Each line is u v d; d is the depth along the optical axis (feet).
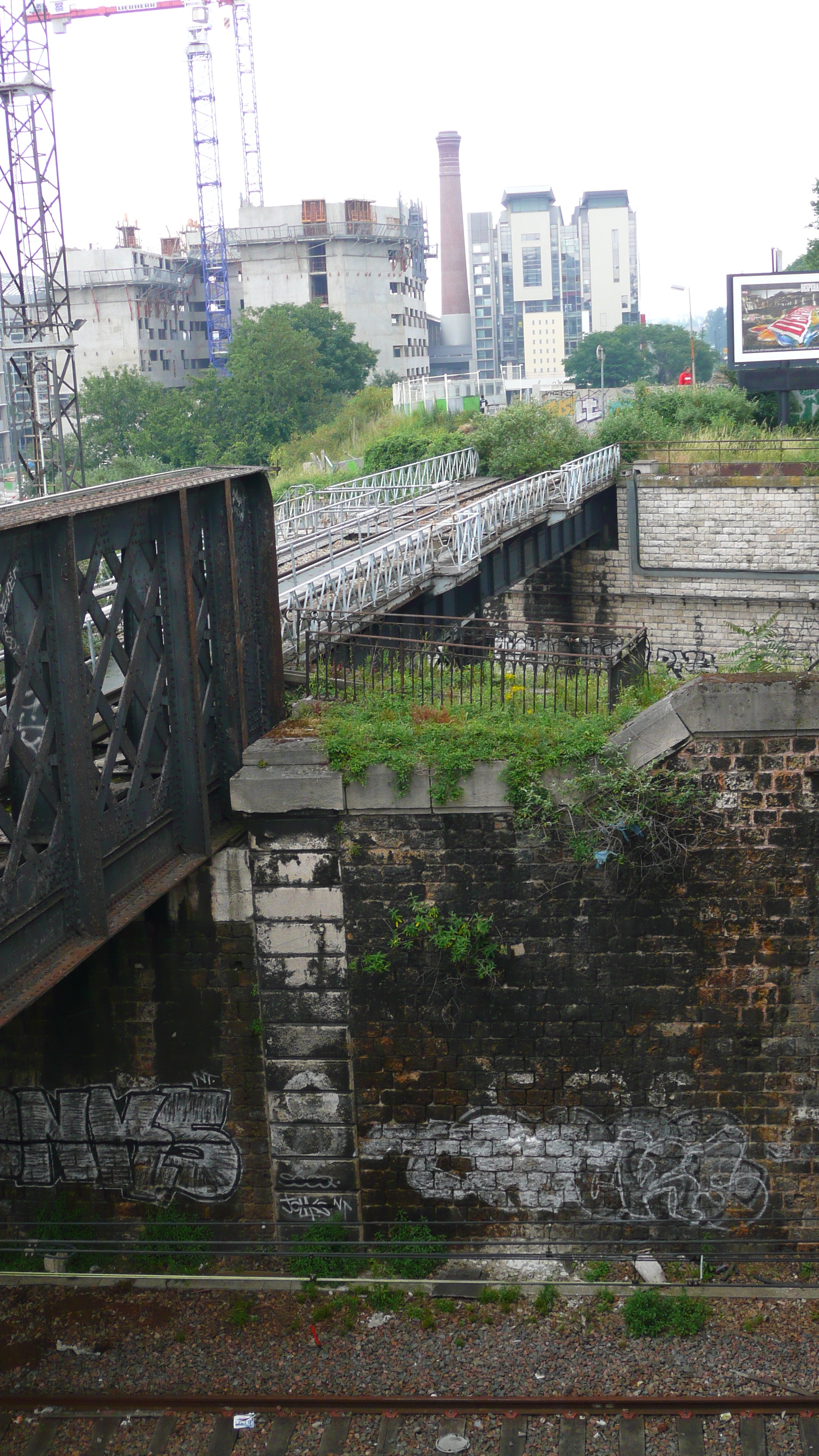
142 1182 45.32
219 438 229.66
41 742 31.58
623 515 120.98
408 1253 42.75
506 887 40.81
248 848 42.16
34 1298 42.29
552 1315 39.96
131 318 322.96
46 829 32.91
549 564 106.22
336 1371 37.81
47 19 140.56
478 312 636.07
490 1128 42.52
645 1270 41.27
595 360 410.72
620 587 120.37
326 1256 42.32
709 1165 41.86
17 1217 45.83
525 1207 42.88
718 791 39.45
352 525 90.89
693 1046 41.16
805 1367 36.88
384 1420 35.73
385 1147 43.19
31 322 140.26
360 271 323.57
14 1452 35.19
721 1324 38.96
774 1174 41.73
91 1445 35.29
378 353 298.15
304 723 44.47
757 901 39.96
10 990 30.32
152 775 39.63
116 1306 41.70
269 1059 43.09
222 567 41.70
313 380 233.35
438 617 72.02
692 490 114.21
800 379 125.08
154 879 37.86
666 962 40.70
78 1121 45.11
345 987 42.22
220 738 42.75
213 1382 37.63
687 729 38.99
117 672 51.55
